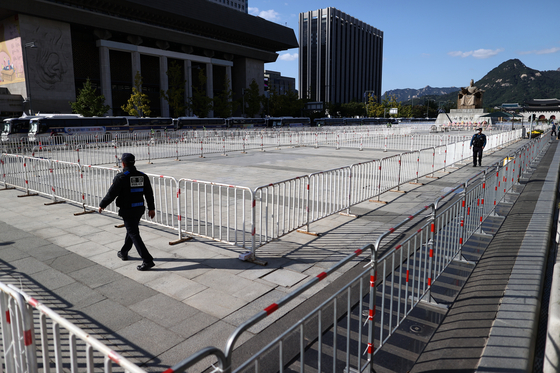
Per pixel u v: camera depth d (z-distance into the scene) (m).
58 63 53.41
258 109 81.69
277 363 3.54
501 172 9.64
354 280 3.04
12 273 5.54
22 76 50.88
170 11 64.94
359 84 194.88
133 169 5.58
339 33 173.62
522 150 13.38
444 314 4.45
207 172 15.60
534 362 3.63
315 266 5.92
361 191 9.55
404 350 3.76
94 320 4.28
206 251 6.55
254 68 90.12
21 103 51.09
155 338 3.95
